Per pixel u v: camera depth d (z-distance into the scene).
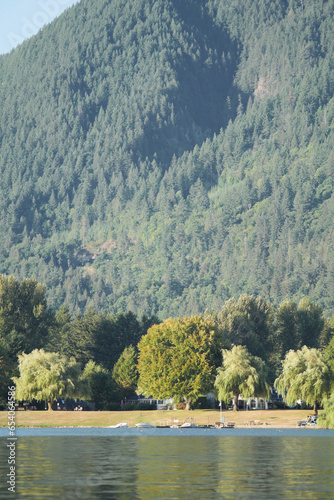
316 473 94.50
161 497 74.88
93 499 73.69
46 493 77.50
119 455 120.12
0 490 79.62
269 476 91.38
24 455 120.44
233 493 77.50
